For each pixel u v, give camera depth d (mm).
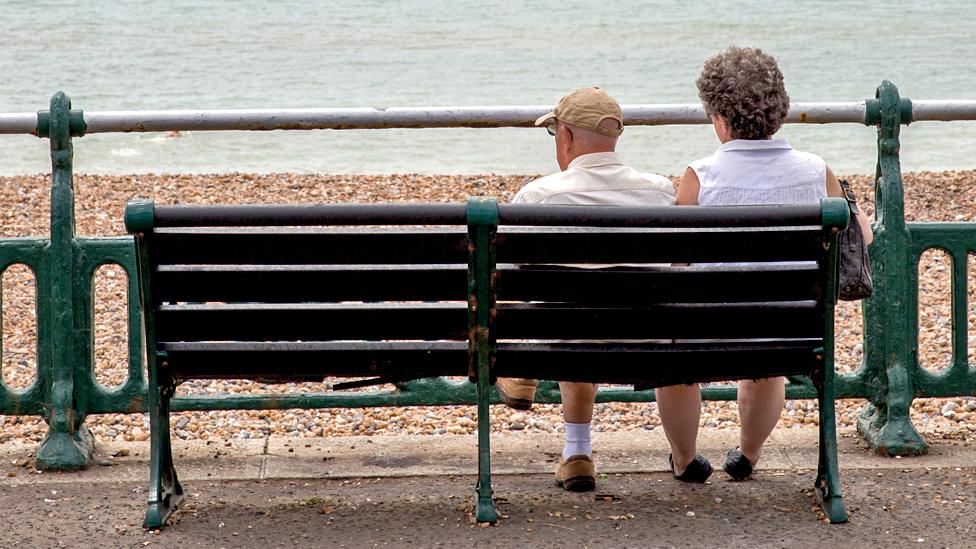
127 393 5492
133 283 5469
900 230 5547
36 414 5520
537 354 4418
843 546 4254
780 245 4320
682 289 4340
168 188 14875
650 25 39469
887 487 4840
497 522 4488
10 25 38562
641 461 5289
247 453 5516
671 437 4906
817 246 4328
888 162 5621
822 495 4590
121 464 5363
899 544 4270
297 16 43281
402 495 4852
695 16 42062
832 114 5574
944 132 19375
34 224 13211
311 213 4219
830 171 4746
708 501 4715
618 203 4684
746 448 4980
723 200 4602
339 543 4324
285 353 4430
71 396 5340
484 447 4480
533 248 4301
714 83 4641
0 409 5492
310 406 5621
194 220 4219
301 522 4531
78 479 5082
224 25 40062
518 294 4352
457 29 39000
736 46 4742
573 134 4773
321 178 15453
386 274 4320
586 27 39156
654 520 4504
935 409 6641
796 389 5688
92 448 5477
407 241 4301
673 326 4391
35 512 4656
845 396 5598
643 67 28594
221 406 5559
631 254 4320
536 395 5742
